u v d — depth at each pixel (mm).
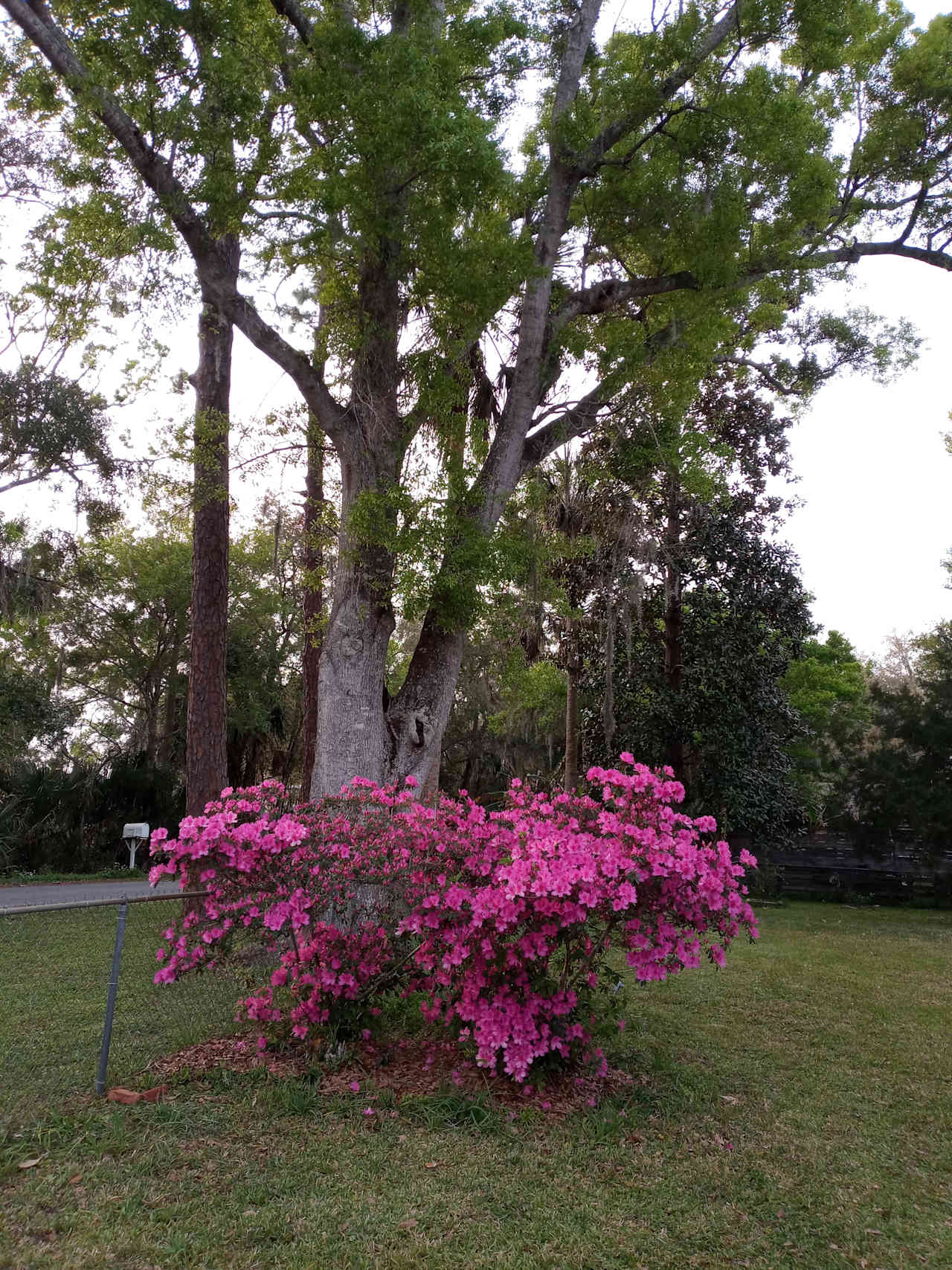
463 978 5059
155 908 9336
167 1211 3439
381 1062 5250
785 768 16984
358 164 7363
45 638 25938
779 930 13359
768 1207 3752
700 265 8984
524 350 8516
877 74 11523
